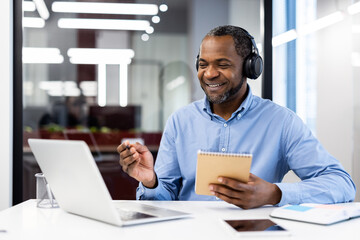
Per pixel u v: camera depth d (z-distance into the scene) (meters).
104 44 7.83
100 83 7.79
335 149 2.43
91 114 7.68
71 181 0.97
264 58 2.46
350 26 2.33
